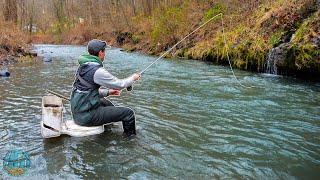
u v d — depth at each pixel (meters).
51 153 4.69
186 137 5.32
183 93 8.34
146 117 6.35
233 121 6.08
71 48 29.41
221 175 4.09
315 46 9.67
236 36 13.66
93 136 5.32
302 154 4.68
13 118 6.32
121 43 29.97
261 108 6.88
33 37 44.53
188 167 4.30
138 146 4.95
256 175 4.09
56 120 5.27
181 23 19.72
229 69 12.30
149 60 16.44
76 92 5.27
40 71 12.70
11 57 16.42
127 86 5.33
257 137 5.30
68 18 47.84
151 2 30.27
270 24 12.20
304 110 6.71
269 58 11.08
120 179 3.99
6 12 30.55
